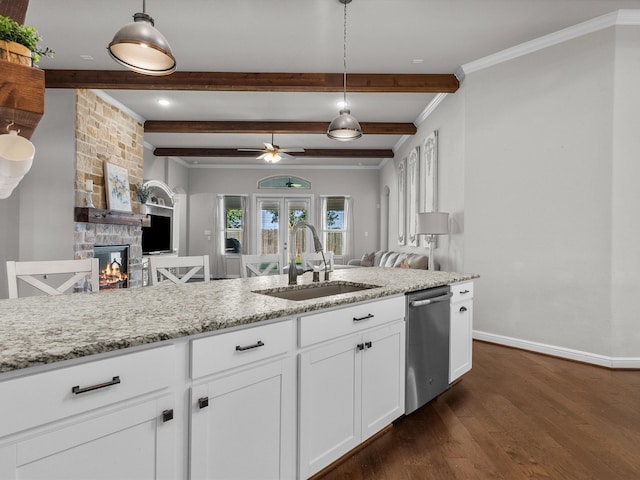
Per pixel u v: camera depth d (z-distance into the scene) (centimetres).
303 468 159
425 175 551
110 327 120
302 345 158
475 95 406
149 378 113
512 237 377
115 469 106
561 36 342
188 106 539
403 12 312
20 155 153
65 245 428
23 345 100
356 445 188
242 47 370
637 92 315
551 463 186
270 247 961
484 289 398
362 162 923
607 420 229
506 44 365
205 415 126
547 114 354
